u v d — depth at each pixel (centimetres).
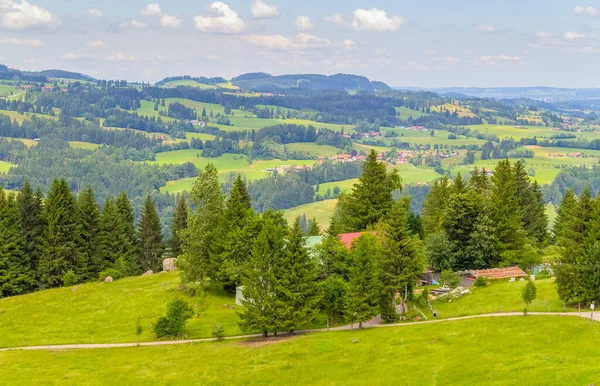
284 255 8969
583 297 8412
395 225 9600
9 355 8606
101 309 10906
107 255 14638
